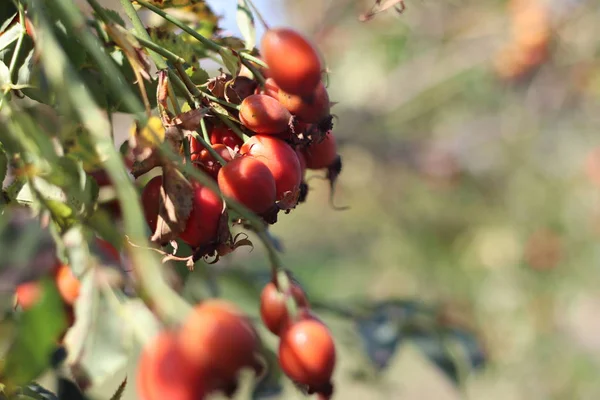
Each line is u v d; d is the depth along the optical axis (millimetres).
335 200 1467
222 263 568
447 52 1341
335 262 1622
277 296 374
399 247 1443
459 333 565
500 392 1292
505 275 1385
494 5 1335
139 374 294
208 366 294
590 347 1316
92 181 351
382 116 1347
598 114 1374
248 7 430
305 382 369
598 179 1385
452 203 1426
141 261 300
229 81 398
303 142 400
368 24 1339
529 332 1342
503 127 1413
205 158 385
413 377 1508
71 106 320
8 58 392
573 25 1299
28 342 306
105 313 317
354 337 572
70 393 442
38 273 356
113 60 393
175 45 407
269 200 377
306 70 381
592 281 1366
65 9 341
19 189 375
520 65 1317
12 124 350
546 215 1403
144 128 339
